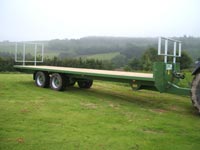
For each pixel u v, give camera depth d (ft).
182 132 15.76
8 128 14.99
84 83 32.89
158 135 14.99
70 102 23.24
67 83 29.96
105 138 14.05
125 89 33.37
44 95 26.25
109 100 25.41
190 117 19.76
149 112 20.88
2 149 12.08
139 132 15.37
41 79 32.07
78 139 13.70
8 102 21.94
